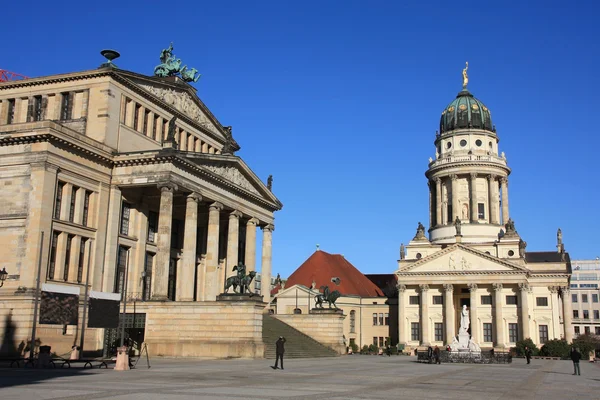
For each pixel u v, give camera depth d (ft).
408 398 86.94
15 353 182.60
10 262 191.21
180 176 220.84
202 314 196.95
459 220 450.30
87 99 223.92
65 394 79.41
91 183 212.64
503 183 483.10
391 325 467.52
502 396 96.94
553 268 443.73
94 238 212.23
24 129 197.06
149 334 201.57
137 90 237.45
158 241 211.20
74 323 166.81
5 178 197.16
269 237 290.15
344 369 163.02
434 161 497.46
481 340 429.38
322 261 497.46
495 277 427.74
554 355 393.70
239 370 139.85
